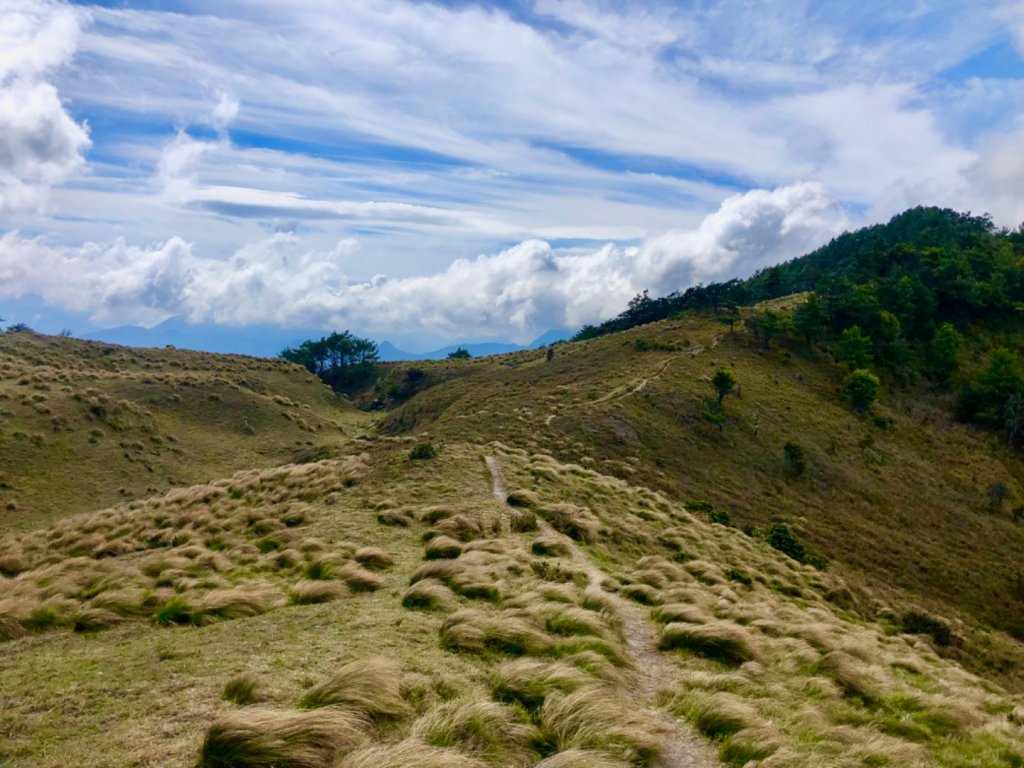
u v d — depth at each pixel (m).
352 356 151.62
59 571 16.62
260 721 5.88
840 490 58.88
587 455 51.34
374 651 8.98
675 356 86.88
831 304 103.38
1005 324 113.44
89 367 88.62
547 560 16.67
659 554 22.73
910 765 7.76
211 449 62.03
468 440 51.88
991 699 13.48
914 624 31.06
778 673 10.86
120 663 8.62
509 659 9.37
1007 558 52.44
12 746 6.02
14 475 43.97
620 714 7.46
